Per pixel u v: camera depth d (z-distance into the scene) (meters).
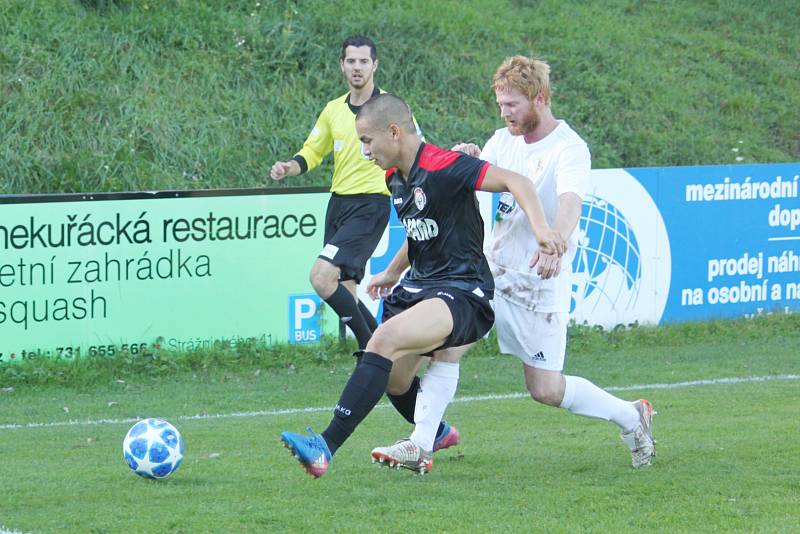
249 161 34.69
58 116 33.44
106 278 26.42
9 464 17.53
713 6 53.59
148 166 33.06
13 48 34.94
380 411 22.77
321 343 29.05
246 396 24.61
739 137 43.62
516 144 15.98
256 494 15.14
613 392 24.95
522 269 15.72
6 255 25.22
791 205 34.75
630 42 47.66
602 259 32.16
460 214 14.62
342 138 24.86
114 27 37.34
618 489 15.26
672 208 33.09
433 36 42.53
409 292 15.00
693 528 13.34
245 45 38.78
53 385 25.23
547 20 47.47
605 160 39.69
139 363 26.59
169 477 16.23
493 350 30.28
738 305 34.28
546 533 13.11
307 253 28.78
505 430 20.39
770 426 20.36
